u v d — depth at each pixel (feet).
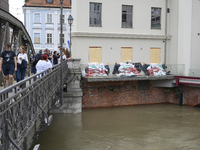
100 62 62.44
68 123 48.93
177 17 66.39
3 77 29.91
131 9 64.85
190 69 63.05
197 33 65.87
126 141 39.45
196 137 41.81
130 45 64.85
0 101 10.75
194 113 58.65
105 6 62.03
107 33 61.82
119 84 65.87
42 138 39.91
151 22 67.00
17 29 48.93
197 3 65.62
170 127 47.44
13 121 12.72
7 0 55.26
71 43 61.41
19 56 28.27
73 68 56.24
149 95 69.51
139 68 62.80
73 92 55.93
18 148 11.90
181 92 67.67
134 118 53.78
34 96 18.71
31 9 114.73
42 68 27.71
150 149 36.29
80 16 60.34
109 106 65.00
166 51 68.69
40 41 116.47
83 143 37.96
